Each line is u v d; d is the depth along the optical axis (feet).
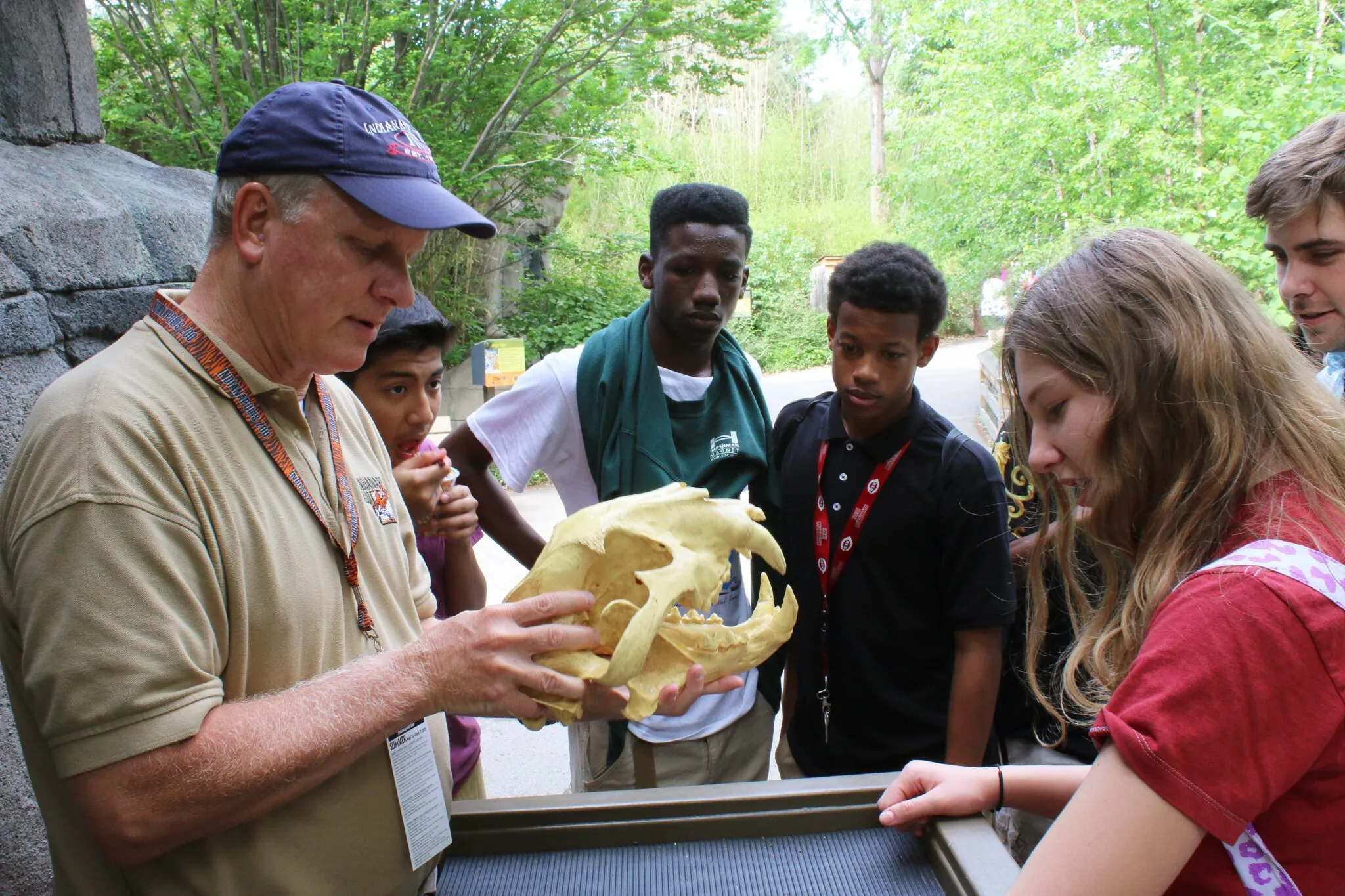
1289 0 17.78
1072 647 4.33
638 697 3.76
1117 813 2.75
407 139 3.81
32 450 3.25
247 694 3.57
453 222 3.71
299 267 3.62
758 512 4.21
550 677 3.50
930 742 6.21
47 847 5.29
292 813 3.59
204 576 3.34
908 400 6.22
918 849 3.91
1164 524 3.13
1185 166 17.24
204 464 3.45
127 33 23.20
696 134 63.72
